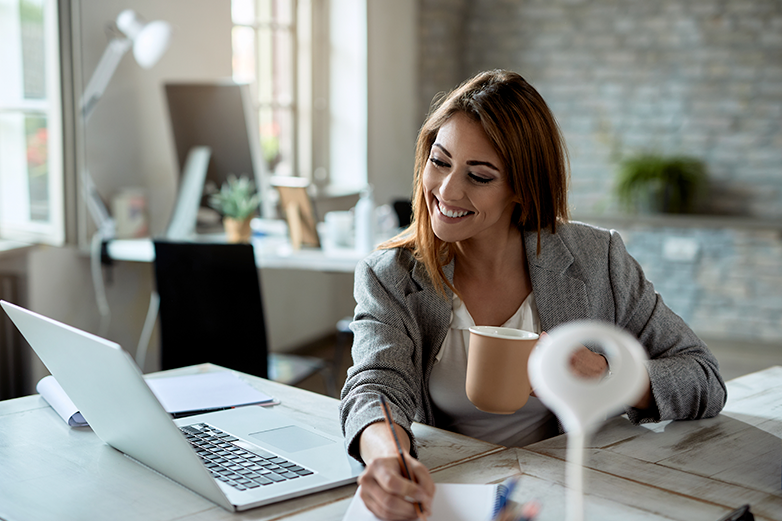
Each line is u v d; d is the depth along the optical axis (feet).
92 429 3.73
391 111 16.21
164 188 11.10
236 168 10.02
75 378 3.33
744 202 16.14
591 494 3.00
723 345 15.10
